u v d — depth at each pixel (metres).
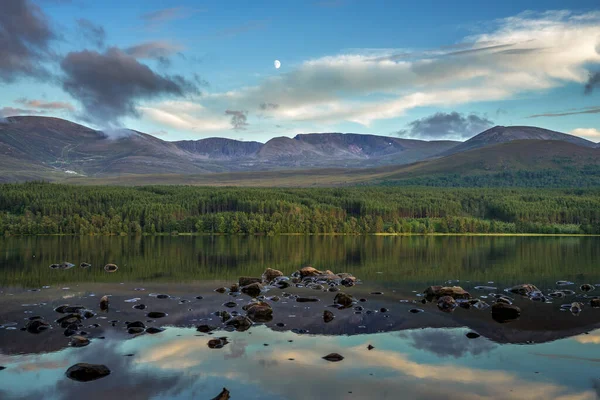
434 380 26.31
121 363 28.62
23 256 100.81
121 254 109.00
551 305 46.81
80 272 73.06
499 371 27.86
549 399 23.95
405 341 33.81
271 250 126.62
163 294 52.38
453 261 95.19
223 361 29.08
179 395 23.97
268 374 26.91
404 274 73.31
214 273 74.12
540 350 32.00
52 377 26.34
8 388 24.75
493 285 61.22
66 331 35.28
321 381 25.98
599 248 136.38
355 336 35.03
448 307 45.53
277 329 36.84
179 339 33.75
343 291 55.84
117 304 46.50
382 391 24.70
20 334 34.56
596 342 34.03
